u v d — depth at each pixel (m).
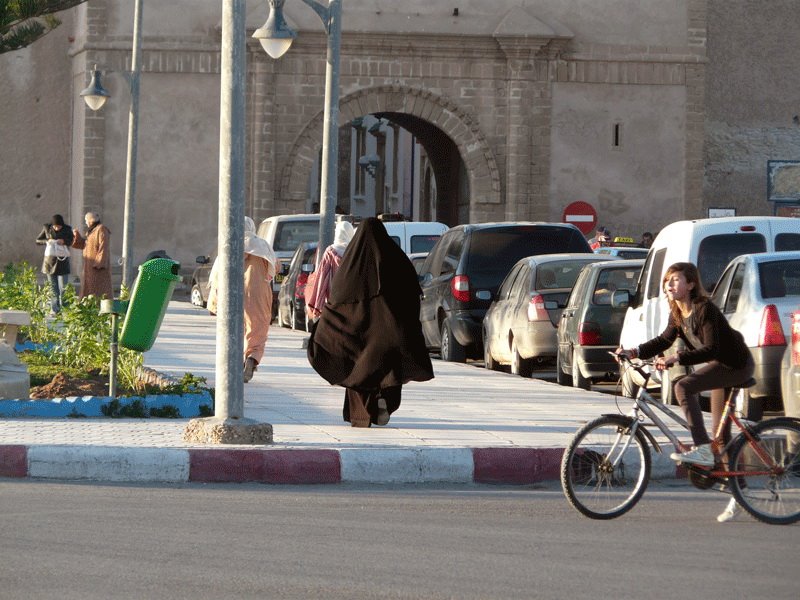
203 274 91.38
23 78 110.06
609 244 85.38
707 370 23.05
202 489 25.08
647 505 24.19
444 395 39.06
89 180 101.50
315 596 16.66
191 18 101.50
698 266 39.16
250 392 38.47
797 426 22.80
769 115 127.25
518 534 21.02
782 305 33.97
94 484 25.28
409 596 16.72
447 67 102.62
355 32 101.12
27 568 17.84
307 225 82.31
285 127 101.44
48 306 51.88
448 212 117.88
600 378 44.09
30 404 31.70
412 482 26.66
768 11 127.25
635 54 103.75
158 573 17.72
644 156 104.12
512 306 50.03
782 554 19.86
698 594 17.08
